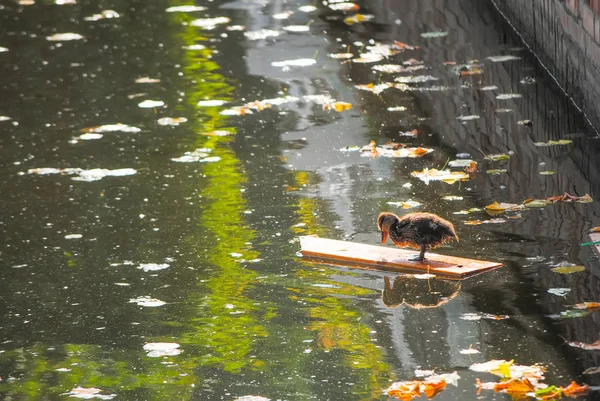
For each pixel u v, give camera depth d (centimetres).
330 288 1098
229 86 1930
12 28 2447
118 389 911
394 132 1620
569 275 1083
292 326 1014
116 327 1040
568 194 1302
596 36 1541
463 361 918
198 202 1376
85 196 1420
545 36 1880
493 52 2027
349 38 2216
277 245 1222
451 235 1131
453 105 1733
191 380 918
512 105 1711
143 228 1297
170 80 1988
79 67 2100
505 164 1447
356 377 902
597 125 1548
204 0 2662
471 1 2447
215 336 1004
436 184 1388
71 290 1133
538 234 1197
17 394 914
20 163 1570
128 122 1748
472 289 1070
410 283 1096
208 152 1578
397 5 2467
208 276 1147
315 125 1681
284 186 1419
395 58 2039
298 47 2169
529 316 998
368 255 1166
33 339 1025
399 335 978
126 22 2459
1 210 1385
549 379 873
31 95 1933
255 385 899
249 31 2327
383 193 1368
